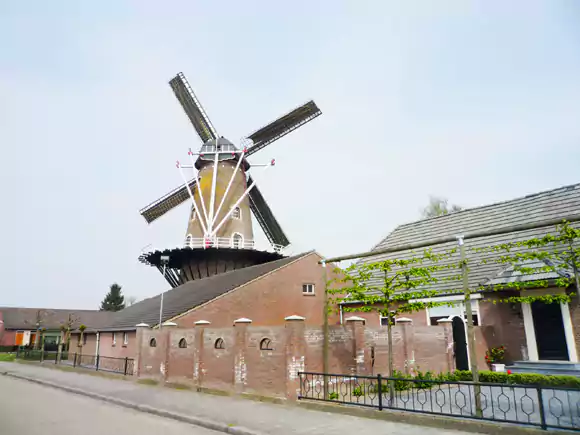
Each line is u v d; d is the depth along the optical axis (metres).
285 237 41.44
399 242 22.88
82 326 30.88
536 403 10.87
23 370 23.44
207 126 40.06
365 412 9.86
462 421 8.50
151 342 17.66
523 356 15.30
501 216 19.44
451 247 19.62
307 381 12.18
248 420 9.61
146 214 39.53
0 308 63.25
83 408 11.91
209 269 34.38
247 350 12.98
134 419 10.33
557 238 9.87
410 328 15.13
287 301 24.91
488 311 16.45
